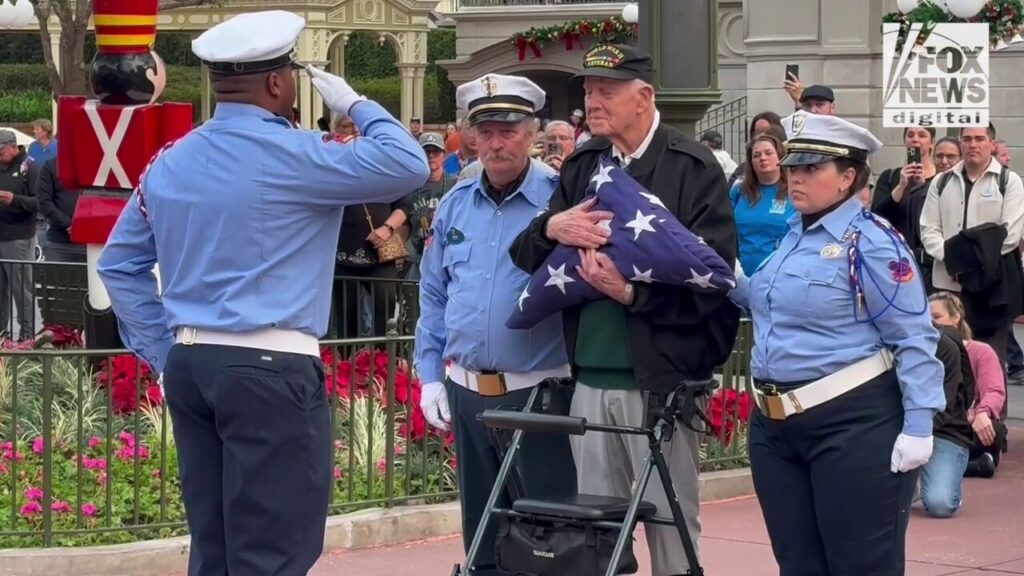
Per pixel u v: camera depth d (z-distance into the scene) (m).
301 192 4.81
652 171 5.60
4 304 11.04
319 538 5.00
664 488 5.15
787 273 5.39
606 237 5.38
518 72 31.84
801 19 22.62
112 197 9.45
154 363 5.28
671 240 5.31
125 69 9.37
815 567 5.54
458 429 6.04
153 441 7.98
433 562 7.37
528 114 5.84
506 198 5.92
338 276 10.44
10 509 7.33
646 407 5.31
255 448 4.81
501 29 33.91
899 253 5.26
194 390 4.88
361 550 7.59
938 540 8.03
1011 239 10.74
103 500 7.48
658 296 5.41
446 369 6.17
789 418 5.39
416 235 13.10
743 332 9.24
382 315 10.45
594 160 5.75
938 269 10.90
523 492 5.89
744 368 9.34
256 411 4.80
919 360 5.25
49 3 21.61
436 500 8.11
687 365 5.49
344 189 4.83
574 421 5.12
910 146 11.31
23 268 10.88
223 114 4.93
